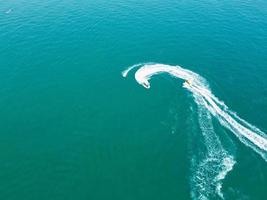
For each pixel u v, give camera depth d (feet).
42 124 194.49
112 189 157.58
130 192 156.35
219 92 214.28
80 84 225.35
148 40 274.98
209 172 164.04
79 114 201.05
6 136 186.70
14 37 280.72
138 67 240.73
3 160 172.45
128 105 206.59
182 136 184.03
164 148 177.88
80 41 273.95
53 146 180.45
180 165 168.45
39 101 211.41
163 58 251.19
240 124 189.78
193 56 253.44
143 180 161.68
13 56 255.09
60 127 192.44
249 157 170.60
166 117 196.54
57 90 220.23
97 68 240.73
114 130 189.78
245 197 152.46
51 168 167.94
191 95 211.41
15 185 159.63
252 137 181.68
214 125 189.78
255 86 219.82
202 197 152.97
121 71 237.04
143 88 219.61
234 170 164.35
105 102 209.36
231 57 252.01
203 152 174.40
